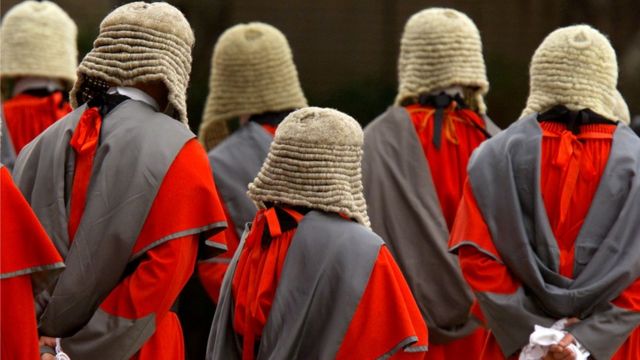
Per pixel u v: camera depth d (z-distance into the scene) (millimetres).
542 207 16344
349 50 29141
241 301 13969
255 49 21094
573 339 15859
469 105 20594
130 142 14391
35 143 14867
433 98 19969
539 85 17109
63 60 22062
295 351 13539
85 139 14531
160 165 14320
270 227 13805
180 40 14734
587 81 16906
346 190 13914
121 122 14508
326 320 13555
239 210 19422
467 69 20031
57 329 14305
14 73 21812
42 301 14344
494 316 16312
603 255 16047
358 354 13461
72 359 14305
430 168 19594
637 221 16109
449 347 19406
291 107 21234
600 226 16203
